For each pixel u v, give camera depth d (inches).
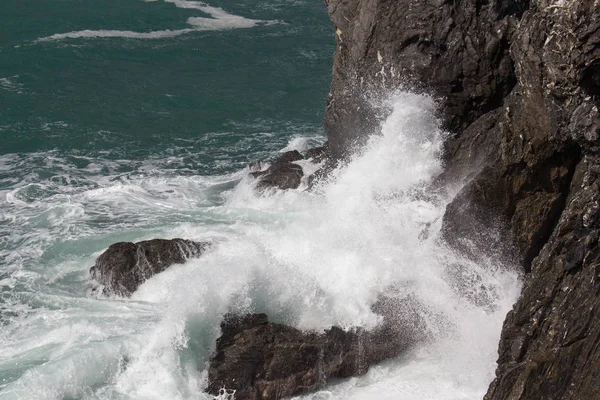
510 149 815.7
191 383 770.8
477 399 772.6
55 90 1675.7
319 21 2320.4
